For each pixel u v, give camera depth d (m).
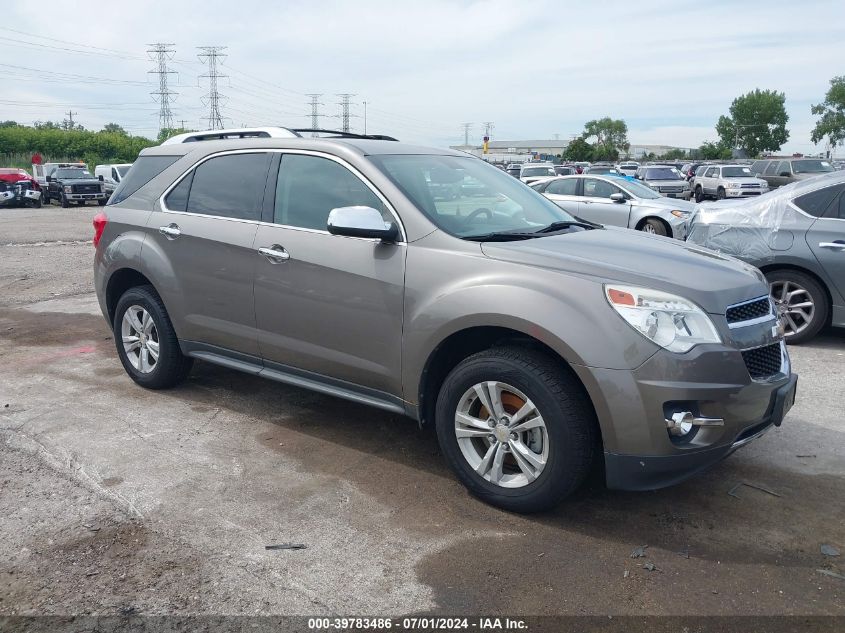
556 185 15.68
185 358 5.20
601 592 2.91
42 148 56.31
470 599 2.87
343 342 4.03
